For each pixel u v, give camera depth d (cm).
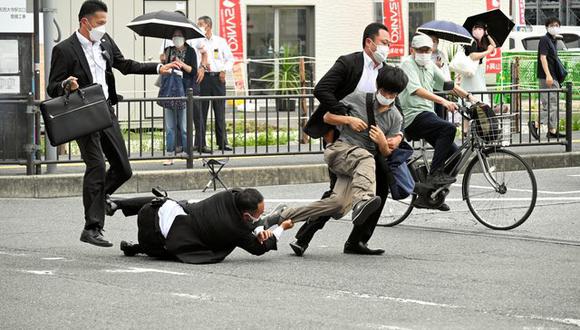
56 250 1789
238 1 4188
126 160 1784
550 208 2272
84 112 1702
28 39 2598
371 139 1691
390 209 2088
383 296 1422
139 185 2594
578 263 1692
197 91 2959
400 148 1756
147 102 2686
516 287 1492
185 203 1680
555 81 3469
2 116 2542
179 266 1627
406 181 1755
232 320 1266
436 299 1405
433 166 2038
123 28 4316
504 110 3048
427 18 5219
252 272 1588
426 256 1756
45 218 2173
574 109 4138
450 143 2022
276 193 2550
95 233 1714
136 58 4331
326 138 1733
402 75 1683
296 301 1381
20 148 2547
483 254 1777
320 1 4903
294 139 2945
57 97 1708
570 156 3045
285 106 2830
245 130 2791
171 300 1374
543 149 3136
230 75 4300
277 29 4862
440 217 2195
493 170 2041
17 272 1566
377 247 1848
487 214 2055
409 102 2044
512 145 3044
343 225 2094
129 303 1354
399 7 4556
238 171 2677
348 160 1688
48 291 1427
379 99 1689
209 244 1653
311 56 4925
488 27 3150
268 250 1673
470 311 1333
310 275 1572
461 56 3088
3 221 2128
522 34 5453
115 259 1695
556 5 7269
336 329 1227
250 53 4822
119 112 2753
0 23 2578
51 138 1689
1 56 2586
